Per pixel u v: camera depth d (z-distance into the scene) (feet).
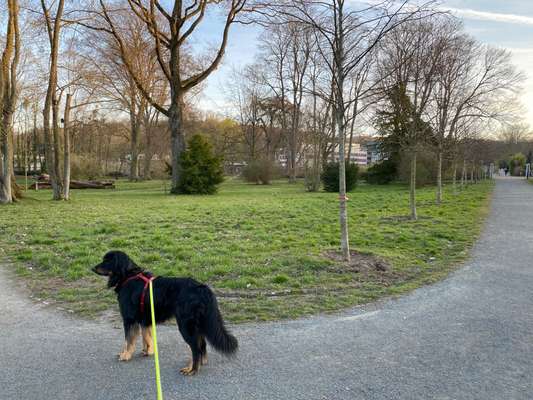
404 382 13.78
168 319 15.11
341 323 19.08
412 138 52.80
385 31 27.84
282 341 17.11
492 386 13.53
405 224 48.83
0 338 17.78
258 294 23.08
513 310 20.86
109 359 15.70
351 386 13.52
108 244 36.04
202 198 92.12
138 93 149.48
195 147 108.47
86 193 111.65
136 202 79.92
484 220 53.36
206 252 32.35
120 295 15.67
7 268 29.43
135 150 179.32
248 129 217.36
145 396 13.00
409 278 26.68
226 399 12.77
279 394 13.04
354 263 28.81
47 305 21.98
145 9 95.61
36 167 182.60
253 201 81.87
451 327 18.65
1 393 13.25
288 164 197.36
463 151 92.27
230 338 14.12
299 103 166.20
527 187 142.00
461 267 29.55
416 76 47.03
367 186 140.67
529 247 36.35
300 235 40.91
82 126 185.06
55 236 40.47
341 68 28.73
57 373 14.60
